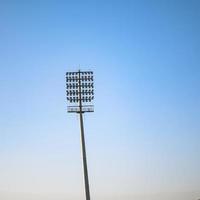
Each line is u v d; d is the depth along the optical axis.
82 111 80.69
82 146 79.12
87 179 77.12
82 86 80.94
